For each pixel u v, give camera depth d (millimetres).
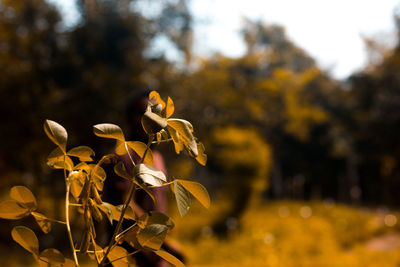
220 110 17188
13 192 513
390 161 26609
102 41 11492
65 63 10477
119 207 559
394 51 25547
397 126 25188
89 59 11336
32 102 9969
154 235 525
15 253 7383
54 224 8852
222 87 17156
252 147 11133
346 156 28844
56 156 526
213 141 14180
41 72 10344
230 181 10945
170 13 14945
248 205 10945
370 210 20781
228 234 9703
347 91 28953
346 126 28750
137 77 11852
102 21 11789
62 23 11219
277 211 15008
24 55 10352
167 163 10805
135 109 1607
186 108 13578
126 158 1538
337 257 6883
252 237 8711
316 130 29828
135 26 12117
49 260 521
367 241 10953
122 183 1511
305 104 21750
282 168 31344
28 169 10438
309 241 8484
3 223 8648
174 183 508
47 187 10273
